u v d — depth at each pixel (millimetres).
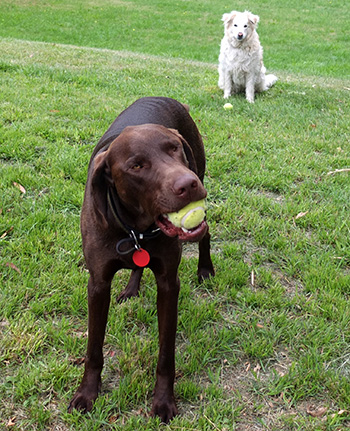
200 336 1093
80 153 1835
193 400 958
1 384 955
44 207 1506
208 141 2080
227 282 1281
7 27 7004
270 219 1531
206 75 3477
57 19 7703
